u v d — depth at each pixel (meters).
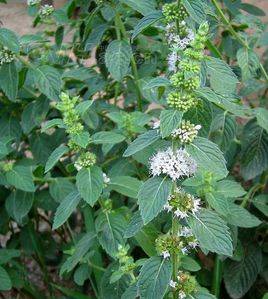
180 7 0.19
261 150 0.26
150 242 0.20
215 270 0.26
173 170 0.15
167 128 0.15
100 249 0.28
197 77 0.15
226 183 0.22
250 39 0.27
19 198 0.26
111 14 0.25
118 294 0.22
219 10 0.24
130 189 0.21
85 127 0.28
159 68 0.29
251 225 0.22
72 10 0.28
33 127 0.27
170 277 0.16
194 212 0.16
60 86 0.24
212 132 0.24
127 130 0.23
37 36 0.26
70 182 0.26
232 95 0.21
